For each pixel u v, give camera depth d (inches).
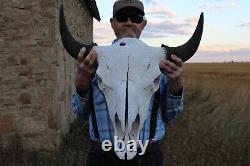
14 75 313.3
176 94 113.5
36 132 311.9
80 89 112.9
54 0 307.1
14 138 313.0
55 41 308.7
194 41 105.6
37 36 310.0
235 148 282.7
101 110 114.3
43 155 296.7
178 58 103.8
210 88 921.5
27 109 312.7
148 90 100.0
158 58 103.7
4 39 312.7
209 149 280.1
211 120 455.5
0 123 314.3
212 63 3102.9
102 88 101.8
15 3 310.3
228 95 739.4
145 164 113.7
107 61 102.0
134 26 119.4
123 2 118.8
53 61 309.7
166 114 121.2
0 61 314.0
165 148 282.7
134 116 94.7
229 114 493.0
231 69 2203.5
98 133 115.9
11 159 277.1
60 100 320.2
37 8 309.0
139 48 103.3
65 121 345.1
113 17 121.8
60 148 311.0
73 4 393.7
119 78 99.0
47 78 310.3
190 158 264.4
